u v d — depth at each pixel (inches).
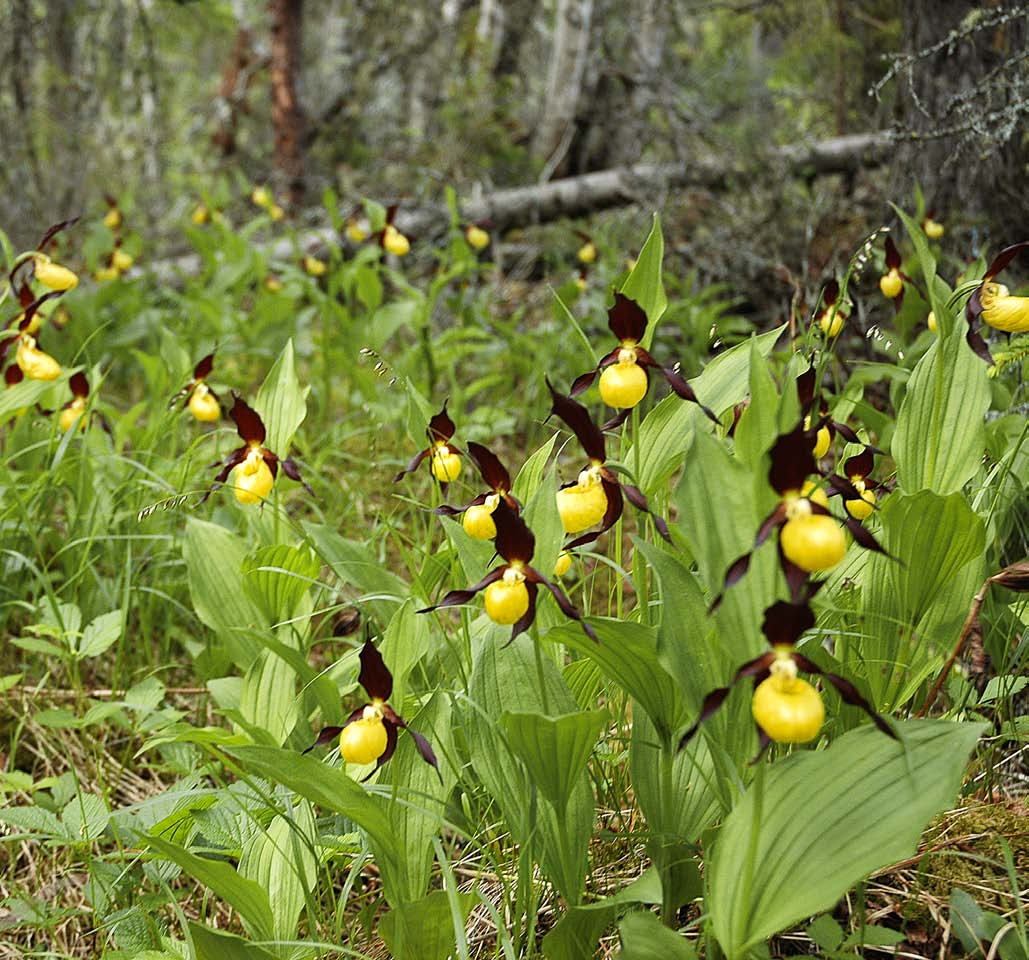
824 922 86.0
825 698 97.7
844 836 69.3
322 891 107.0
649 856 91.6
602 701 126.6
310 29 573.0
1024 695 121.8
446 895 85.7
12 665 156.5
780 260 259.1
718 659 78.8
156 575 163.0
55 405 181.0
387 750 83.1
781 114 390.6
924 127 229.9
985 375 103.0
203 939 84.4
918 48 229.8
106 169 424.5
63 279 157.6
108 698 148.2
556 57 392.5
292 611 128.5
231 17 503.5
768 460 63.1
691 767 92.7
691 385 101.9
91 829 107.7
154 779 135.8
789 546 62.7
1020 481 121.6
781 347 230.4
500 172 401.1
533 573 78.4
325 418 245.3
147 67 462.3
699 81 416.2
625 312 88.6
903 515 93.3
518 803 89.4
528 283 355.6
